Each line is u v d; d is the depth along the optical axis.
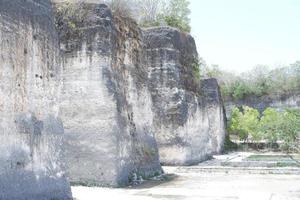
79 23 11.20
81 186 10.58
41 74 8.07
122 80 11.70
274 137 24.88
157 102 16.44
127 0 13.16
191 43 18.45
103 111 10.85
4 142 6.91
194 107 17.62
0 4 7.03
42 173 7.74
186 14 20.64
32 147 7.57
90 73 11.02
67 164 10.80
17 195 6.99
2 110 6.93
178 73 16.56
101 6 11.19
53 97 8.40
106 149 10.68
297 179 12.45
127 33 12.34
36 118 7.79
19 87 7.40
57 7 11.46
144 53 13.60
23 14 7.64
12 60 7.26
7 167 6.90
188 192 9.92
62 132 8.52
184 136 16.23
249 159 17.73
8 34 7.20
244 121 26.14
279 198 9.20
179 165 15.97
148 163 12.66
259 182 11.81
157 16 19.36
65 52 11.20
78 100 11.01
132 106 12.17
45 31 8.29
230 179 12.48
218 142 23.20
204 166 15.47
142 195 9.43
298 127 23.86
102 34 11.05
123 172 10.95
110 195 9.31
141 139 12.50
